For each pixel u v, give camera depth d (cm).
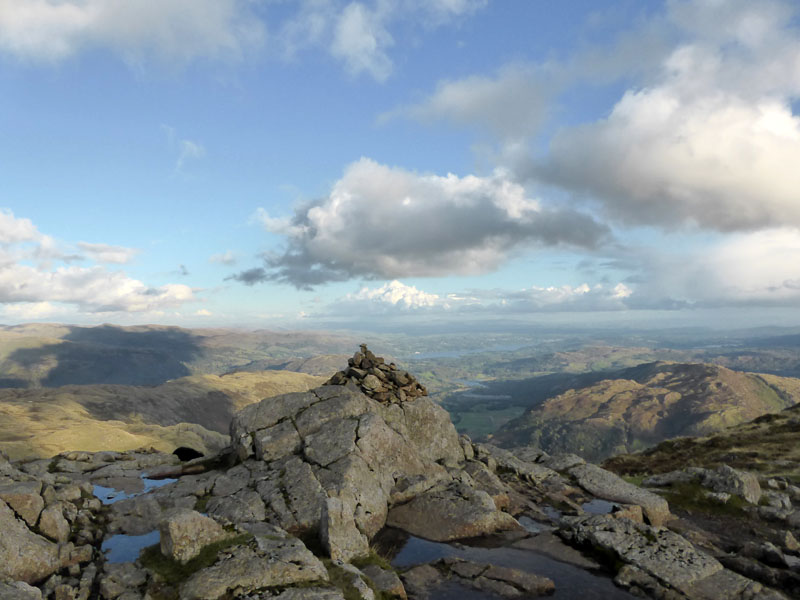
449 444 3328
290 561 1511
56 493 2147
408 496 2539
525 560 2003
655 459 5459
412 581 1756
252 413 3070
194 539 1562
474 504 2395
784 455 4906
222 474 2631
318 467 2488
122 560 1712
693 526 2736
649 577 1778
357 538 1891
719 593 1691
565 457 3681
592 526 2180
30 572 1534
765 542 2434
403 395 3428
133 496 2512
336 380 3503
